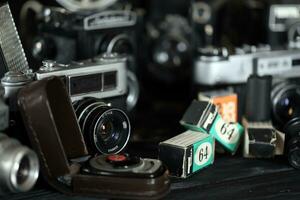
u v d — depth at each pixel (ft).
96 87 6.16
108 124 6.01
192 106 6.23
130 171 5.11
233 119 6.83
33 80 5.56
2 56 6.10
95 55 7.42
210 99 6.47
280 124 7.14
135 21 7.83
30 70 5.71
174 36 9.16
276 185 5.63
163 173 5.18
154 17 9.37
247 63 7.29
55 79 5.40
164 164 5.60
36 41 7.52
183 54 9.20
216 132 6.19
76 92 5.96
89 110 5.82
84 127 5.79
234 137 6.40
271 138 6.25
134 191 5.08
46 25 7.63
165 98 9.45
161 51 9.23
